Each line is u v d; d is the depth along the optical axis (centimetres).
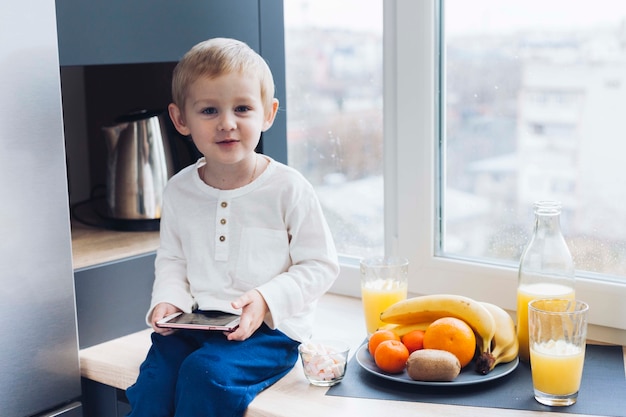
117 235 176
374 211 191
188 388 131
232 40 146
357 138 192
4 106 133
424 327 144
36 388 143
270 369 139
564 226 162
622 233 155
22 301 139
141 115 178
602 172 156
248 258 146
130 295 160
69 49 147
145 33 157
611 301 153
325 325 168
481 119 169
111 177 181
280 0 179
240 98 139
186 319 142
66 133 201
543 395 126
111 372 147
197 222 150
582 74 155
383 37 177
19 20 134
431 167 173
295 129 202
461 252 176
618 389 132
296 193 147
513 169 167
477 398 129
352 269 187
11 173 135
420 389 133
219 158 141
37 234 140
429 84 170
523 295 143
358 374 141
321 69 195
